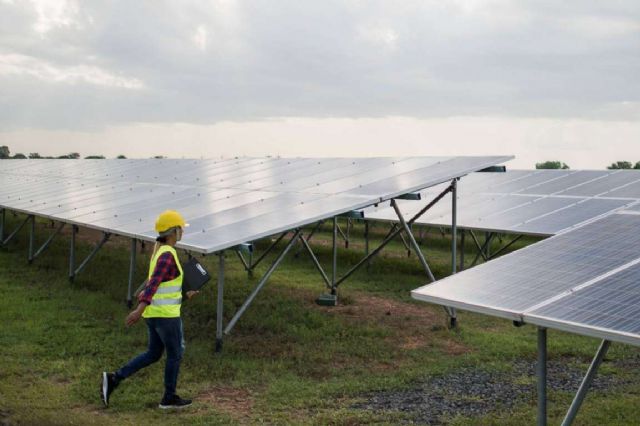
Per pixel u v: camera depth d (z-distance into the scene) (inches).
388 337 415.8
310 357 362.6
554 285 207.0
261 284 390.9
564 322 175.0
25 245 799.7
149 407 287.0
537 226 599.2
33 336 390.3
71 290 532.7
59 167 1244.5
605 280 202.8
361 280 617.0
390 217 733.3
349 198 438.3
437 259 753.6
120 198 640.4
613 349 384.2
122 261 689.6
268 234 366.9
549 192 751.1
